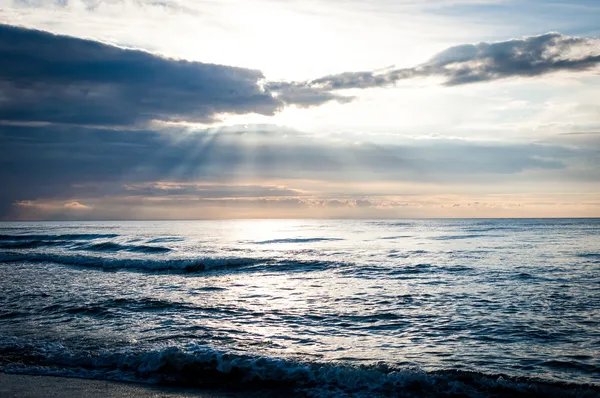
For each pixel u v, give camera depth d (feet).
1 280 68.74
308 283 64.34
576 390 22.97
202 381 25.57
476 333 35.09
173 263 83.25
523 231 224.74
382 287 58.80
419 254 102.47
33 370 27.32
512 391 23.39
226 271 79.87
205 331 36.68
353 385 24.67
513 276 65.57
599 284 57.72
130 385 25.00
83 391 23.98
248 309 45.70
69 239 173.58
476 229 258.78
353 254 103.91
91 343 32.73
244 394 23.80
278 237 193.67
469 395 23.20
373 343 33.06
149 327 38.01
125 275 75.56
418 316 41.39
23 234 207.82
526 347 31.17
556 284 57.82
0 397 22.99
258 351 30.78
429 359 28.96
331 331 36.73
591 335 33.86
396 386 24.32
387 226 344.28
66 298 52.06
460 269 74.18
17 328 37.55
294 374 26.04
